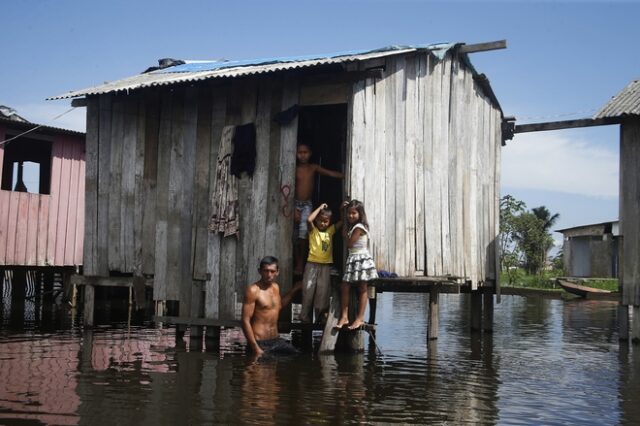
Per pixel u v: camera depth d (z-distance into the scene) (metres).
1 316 14.25
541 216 44.56
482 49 11.27
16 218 16.25
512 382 7.46
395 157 10.24
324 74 9.61
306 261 10.20
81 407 5.60
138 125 10.95
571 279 28.33
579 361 9.19
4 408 5.52
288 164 9.66
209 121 10.29
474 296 13.59
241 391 6.34
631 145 11.96
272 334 9.15
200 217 10.22
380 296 25.14
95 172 11.31
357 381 7.11
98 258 11.18
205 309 10.05
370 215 9.61
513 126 14.80
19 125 15.98
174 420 5.25
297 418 5.41
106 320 13.88
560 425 5.60
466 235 12.47
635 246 11.78
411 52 10.45
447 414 5.80
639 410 6.17
